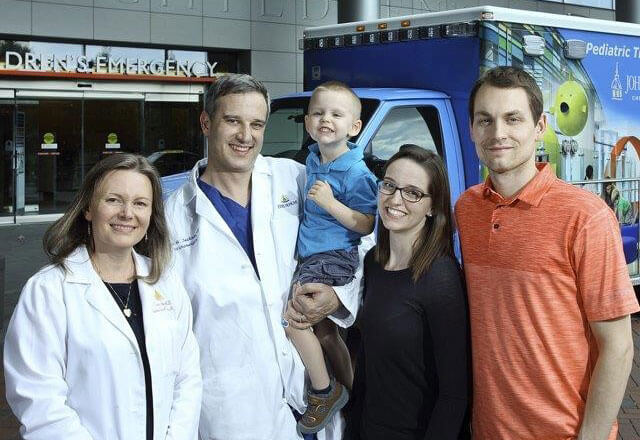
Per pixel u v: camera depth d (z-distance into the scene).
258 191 3.18
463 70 6.48
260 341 3.02
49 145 15.80
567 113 7.05
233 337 2.97
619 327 2.40
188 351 2.81
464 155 6.51
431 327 2.79
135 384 2.57
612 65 7.48
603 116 7.41
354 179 3.34
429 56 6.75
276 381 3.06
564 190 2.51
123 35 15.50
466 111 6.48
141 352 2.62
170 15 15.95
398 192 2.86
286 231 3.29
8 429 5.39
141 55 16.16
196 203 3.04
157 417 2.62
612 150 7.52
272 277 3.10
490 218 2.63
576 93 7.13
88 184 2.64
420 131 6.34
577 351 2.48
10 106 15.26
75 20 14.99
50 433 2.42
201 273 2.97
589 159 7.31
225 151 3.00
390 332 2.83
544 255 2.46
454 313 2.76
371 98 6.27
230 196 3.15
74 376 2.51
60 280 2.54
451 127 6.52
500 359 2.57
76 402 2.51
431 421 2.79
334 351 3.35
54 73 15.30
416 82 6.88
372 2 13.91
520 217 2.54
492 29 6.37
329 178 3.39
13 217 15.73
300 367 3.22
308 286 3.14
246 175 3.14
